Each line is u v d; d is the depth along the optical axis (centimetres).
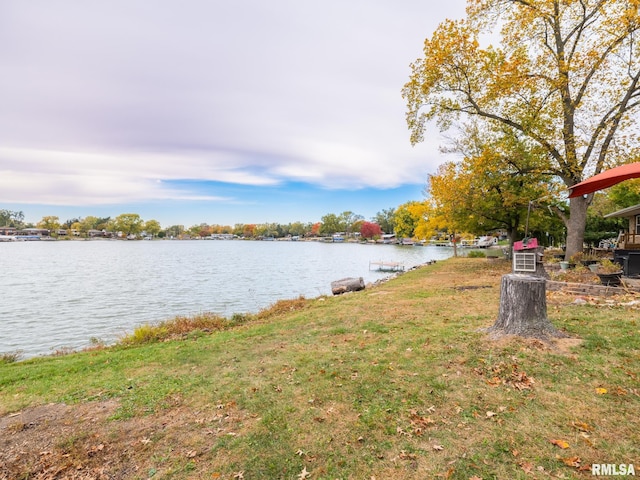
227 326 953
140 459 309
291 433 331
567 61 1314
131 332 1179
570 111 1347
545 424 309
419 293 1048
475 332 543
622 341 462
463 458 278
